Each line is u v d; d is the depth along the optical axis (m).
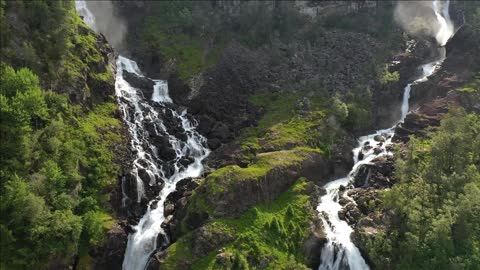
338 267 58.34
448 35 104.06
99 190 62.38
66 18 70.56
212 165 71.38
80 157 62.44
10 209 51.50
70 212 55.47
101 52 78.44
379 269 55.97
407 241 55.44
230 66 88.00
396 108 86.19
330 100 81.06
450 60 86.19
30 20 66.50
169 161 72.25
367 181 69.56
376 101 84.31
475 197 55.50
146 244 60.16
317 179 70.69
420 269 54.06
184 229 59.09
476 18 91.62
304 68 89.06
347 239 59.44
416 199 58.84
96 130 67.50
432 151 63.53
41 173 56.09
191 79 85.31
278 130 76.25
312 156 70.88
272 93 85.00
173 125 77.88
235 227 58.59
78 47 72.69
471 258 53.94
